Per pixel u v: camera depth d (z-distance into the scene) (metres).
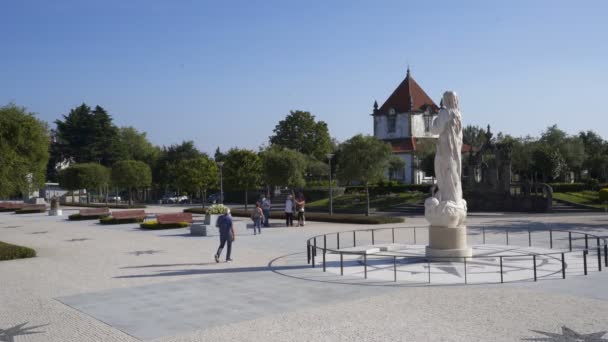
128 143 111.06
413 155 76.00
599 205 43.78
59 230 33.62
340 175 43.84
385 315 10.55
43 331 10.05
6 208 58.88
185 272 16.19
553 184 56.78
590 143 94.94
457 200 16.72
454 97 16.78
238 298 12.41
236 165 47.38
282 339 9.16
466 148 86.38
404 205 49.66
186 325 10.24
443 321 10.02
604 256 16.73
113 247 23.47
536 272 14.71
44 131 29.94
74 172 67.38
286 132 92.88
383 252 19.19
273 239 25.28
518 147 72.12
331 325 9.94
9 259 19.81
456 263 16.20
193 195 82.50
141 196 91.88
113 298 12.71
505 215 40.12
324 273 15.39
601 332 9.10
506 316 10.24
